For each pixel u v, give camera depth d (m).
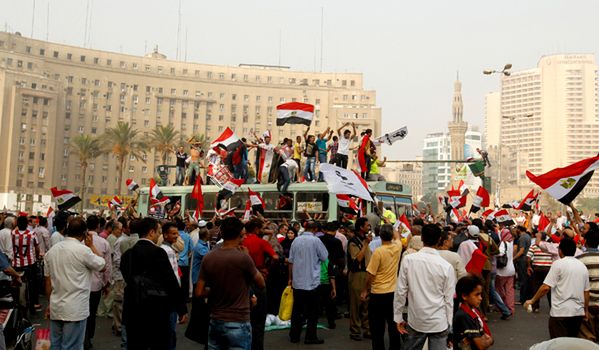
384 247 9.06
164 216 20.58
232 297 6.32
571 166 10.02
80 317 7.46
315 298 10.66
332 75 138.00
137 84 122.50
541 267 14.71
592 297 8.52
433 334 6.60
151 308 6.74
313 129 132.50
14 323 8.01
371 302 9.12
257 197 17.42
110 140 83.62
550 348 3.79
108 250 10.01
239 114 130.50
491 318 14.30
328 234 11.81
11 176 103.62
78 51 119.75
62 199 14.80
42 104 108.31
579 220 10.00
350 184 11.41
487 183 27.19
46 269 7.57
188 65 129.25
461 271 9.19
